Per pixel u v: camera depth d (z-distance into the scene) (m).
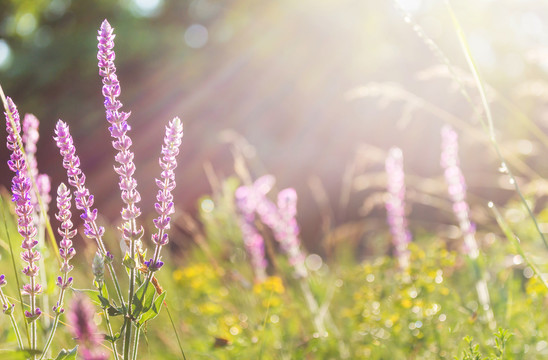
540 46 1.33
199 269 1.46
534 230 1.43
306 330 1.24
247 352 1.08
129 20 5.99
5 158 5.34
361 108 5.09
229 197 1.62
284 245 1.40
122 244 0.88
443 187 1.74
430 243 1.50
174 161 0.77
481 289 1.11
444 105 3.07
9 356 0.76
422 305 1.08
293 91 5.51
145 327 0.87
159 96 5.66
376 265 1.30
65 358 0.76
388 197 1.48
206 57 5.86
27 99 5.74
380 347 1.08
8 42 6.40
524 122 1.15
